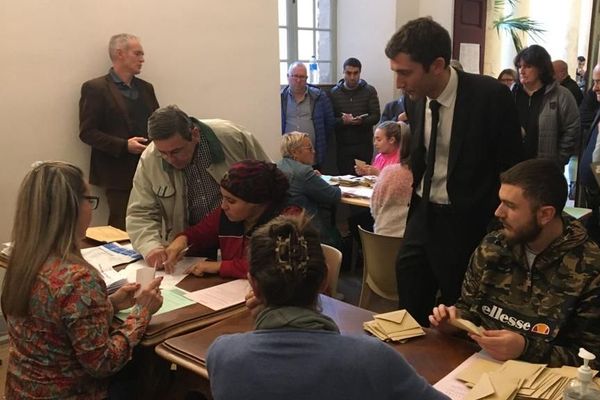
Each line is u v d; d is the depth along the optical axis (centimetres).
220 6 406
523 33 723
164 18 378
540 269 144
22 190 146
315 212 343
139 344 158
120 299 171
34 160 332
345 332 154
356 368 91
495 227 180
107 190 349
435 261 206
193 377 154
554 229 142
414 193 216
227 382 96
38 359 147
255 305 139
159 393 173
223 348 101
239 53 423
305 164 346
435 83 191
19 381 150
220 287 194
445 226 204
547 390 121
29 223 144
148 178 230
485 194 197
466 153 194
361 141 535
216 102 414
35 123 330
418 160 211
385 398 91
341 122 524
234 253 208
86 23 343
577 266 139
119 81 346
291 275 98
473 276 158
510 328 147
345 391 90
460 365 136
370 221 416
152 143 233
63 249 145
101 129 343
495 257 153
